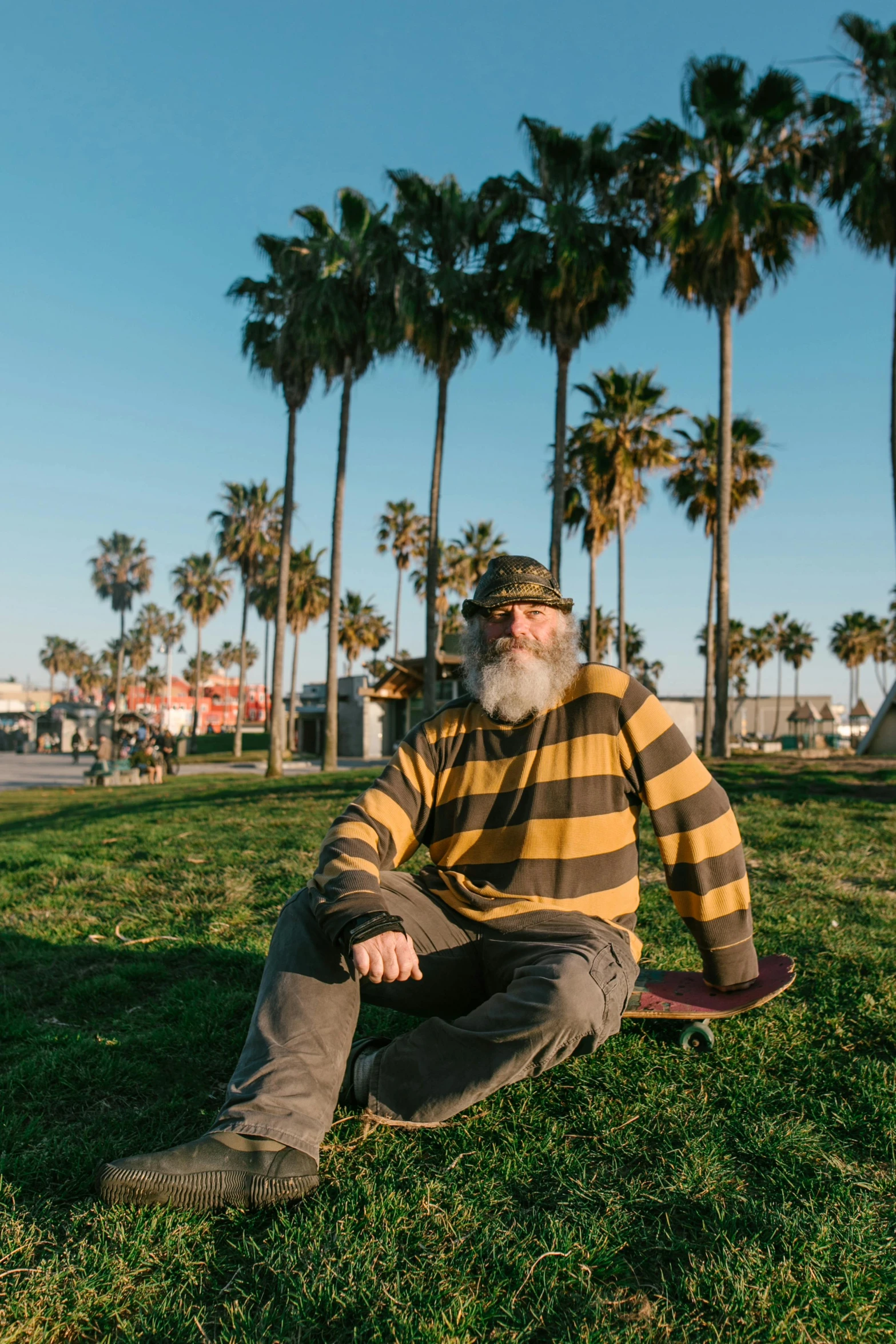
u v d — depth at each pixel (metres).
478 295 19.44
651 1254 1.78
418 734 2.42
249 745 57.41
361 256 18.84
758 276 17.78
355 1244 1.77
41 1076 2.64
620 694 2.32
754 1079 2.47
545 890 2.25
